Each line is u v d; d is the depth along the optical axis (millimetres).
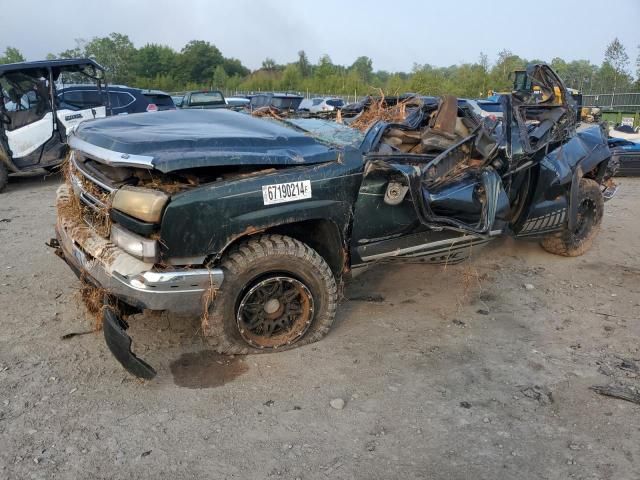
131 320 4125
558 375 3637
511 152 4551
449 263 4547
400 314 4469
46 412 3088
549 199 5199
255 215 3373
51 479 2600
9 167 9539
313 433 3002
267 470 2717
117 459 2752
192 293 3268
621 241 6613
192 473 2678
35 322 4129
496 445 2941
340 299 4211
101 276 3303
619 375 3648
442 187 4125
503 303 4758
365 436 2990
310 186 3561
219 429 3006
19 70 9539
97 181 3502
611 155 6070
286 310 3764
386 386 3461
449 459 2826
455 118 4613
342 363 3695
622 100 27828
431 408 3252
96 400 3217
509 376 3613
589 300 4871
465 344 4020
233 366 3609
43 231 6684
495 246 6246
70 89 11602
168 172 3199
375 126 4277
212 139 3457
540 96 5516
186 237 3203
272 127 4008
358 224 3863
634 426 3121
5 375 3424
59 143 9992
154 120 4102
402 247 4102
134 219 3172
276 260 3541
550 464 2807
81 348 3775
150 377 3205
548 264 5785
